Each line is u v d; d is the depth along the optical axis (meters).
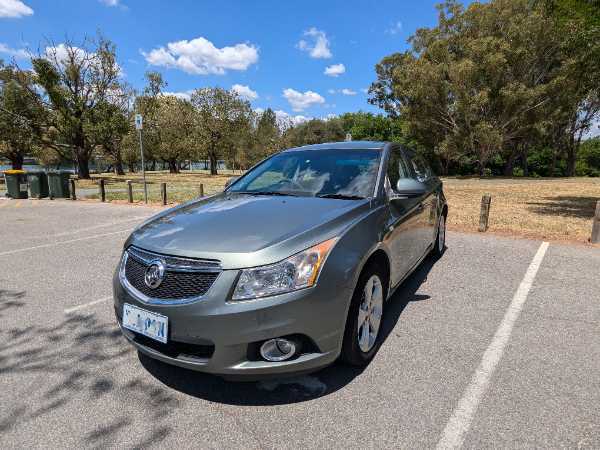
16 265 5.60
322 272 2.35
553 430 2.17
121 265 2.79
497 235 7.18
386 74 41.75
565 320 3.57
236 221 2.72
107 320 3.72
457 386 2.59
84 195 16.11
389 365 2.85
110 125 26.05
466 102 26.95
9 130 26.31
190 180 28.61
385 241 3.01
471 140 28.09
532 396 2.47
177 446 2.11
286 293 2.23
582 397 2.46
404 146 4.68
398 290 4.34
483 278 4.73
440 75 28.55
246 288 2.22
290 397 2.51
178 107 43.53
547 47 27.02
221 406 2.44
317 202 3.12
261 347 2.25
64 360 3.00
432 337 3.27
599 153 56.78
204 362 2.29
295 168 3.94
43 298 4.30
